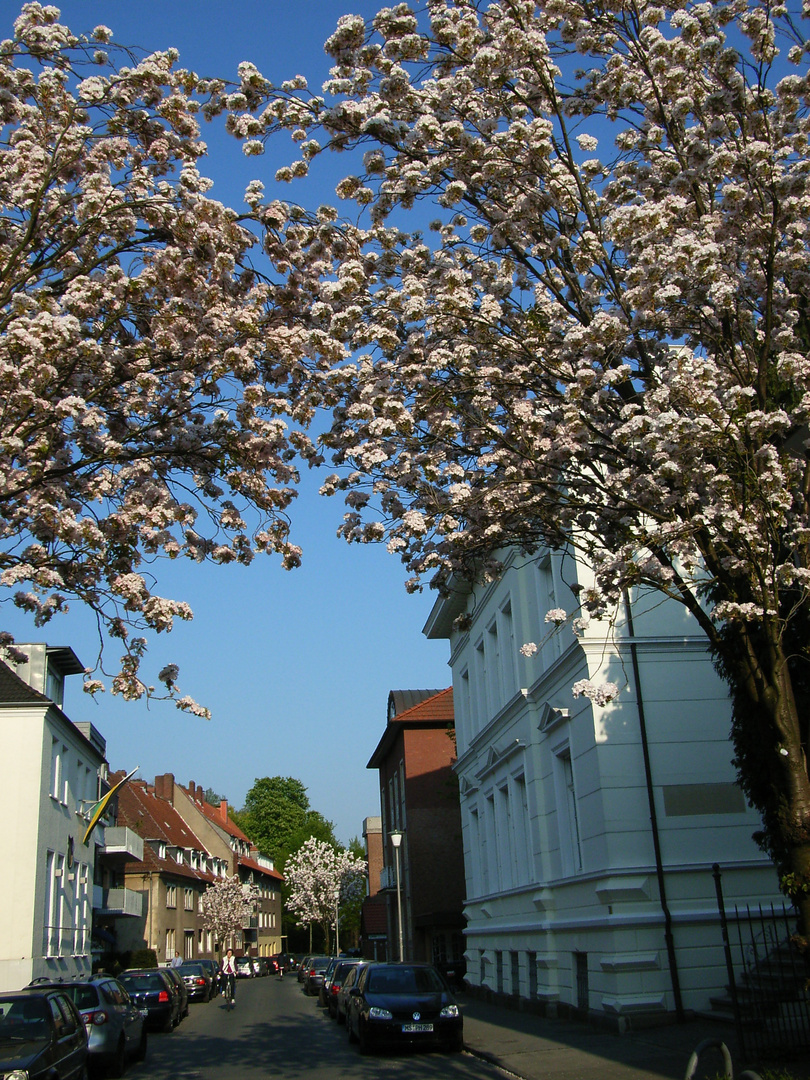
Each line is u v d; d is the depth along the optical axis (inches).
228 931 2363.4
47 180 313.1
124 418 337.7
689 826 552.1
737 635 281.7
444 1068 483.8
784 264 292.7
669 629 580.1
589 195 334.6
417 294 307.1
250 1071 508.1
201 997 1322.6
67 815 1087.6
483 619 901.8
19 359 287.1
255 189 337.1
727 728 569.3
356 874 2736.2
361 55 309.6
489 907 882.1
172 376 328.5
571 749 618.5
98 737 1381.6
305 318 346.0
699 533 284.4
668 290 279.3
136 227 332.2
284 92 326.0
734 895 541.6
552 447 313.3
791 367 271.3
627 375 302.4
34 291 312.2
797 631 345.7
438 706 1425.9
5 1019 389.1
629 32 319.3
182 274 322.7
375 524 334.3
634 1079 381.4
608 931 544.1
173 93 325.1
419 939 1312.7
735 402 263.1
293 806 3444.9
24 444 296.2
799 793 259.0
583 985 611.2
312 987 1422.2
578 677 599.8
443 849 1357.0
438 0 311.9
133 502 316.8
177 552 317.7
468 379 320.5
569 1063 442.6
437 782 1387.8
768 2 300.4
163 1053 645.9
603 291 333.4
